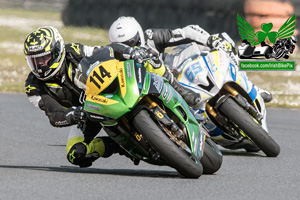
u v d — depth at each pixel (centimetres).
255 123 2117
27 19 9825
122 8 9088
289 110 3997
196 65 2092
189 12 8588
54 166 1914
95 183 1503
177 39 2183
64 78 1705
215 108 2116
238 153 2353
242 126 2091
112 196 1338
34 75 1725
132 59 1593
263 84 5478
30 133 2784
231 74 2109
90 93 1564
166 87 1584
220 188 1480
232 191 1443
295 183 1596
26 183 1475
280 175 1753
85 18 9050
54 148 2358
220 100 2086
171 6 8769
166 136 1523
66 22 9000
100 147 1734
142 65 1581
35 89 1705
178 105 1614
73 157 1705
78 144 1711
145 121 1505
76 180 1545
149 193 1384
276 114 3753
